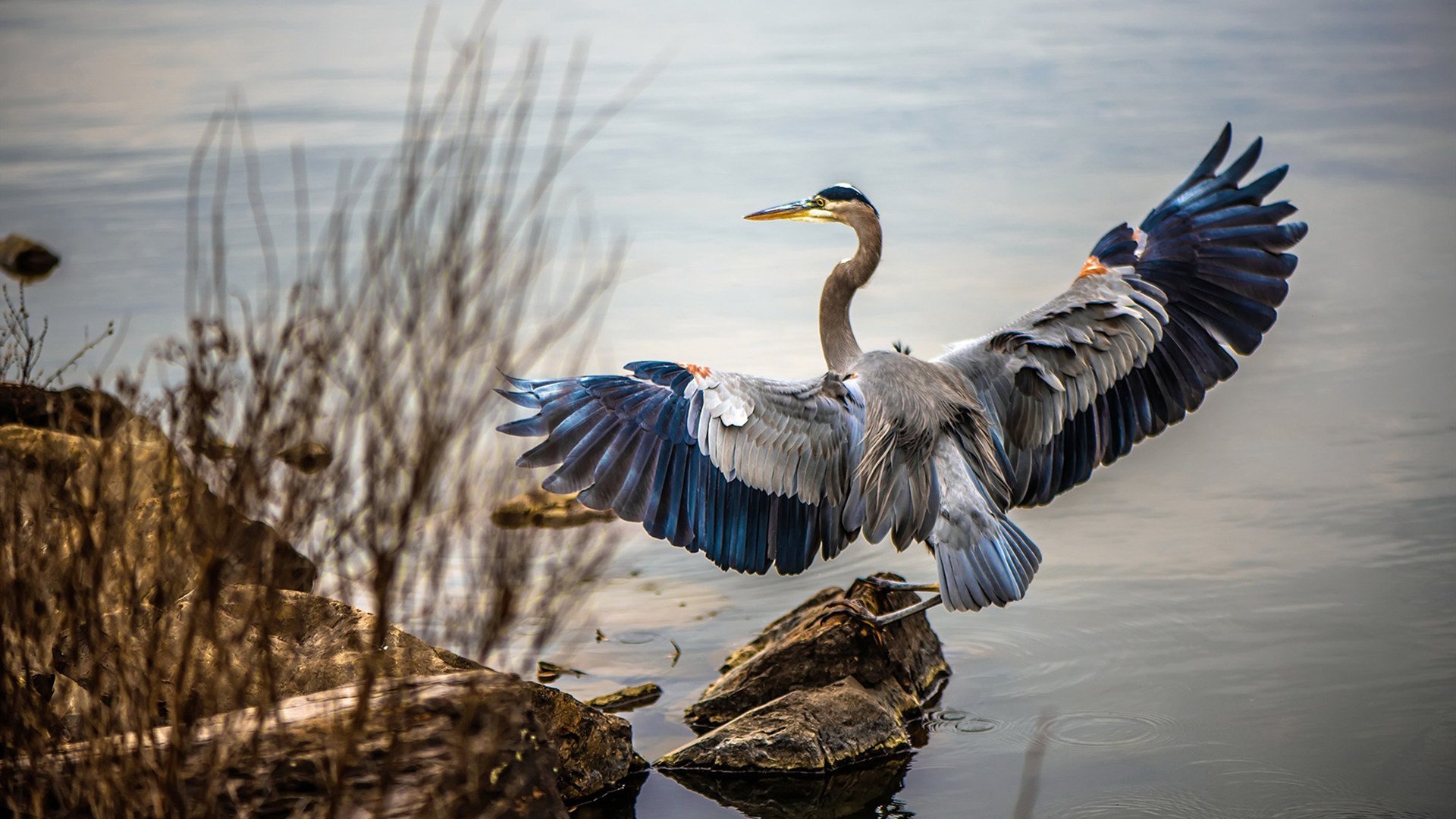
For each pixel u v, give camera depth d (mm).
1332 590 10398
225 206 20828
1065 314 9375
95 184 22438
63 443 7320
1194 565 10938
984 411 9117
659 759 8727
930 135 25656
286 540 6301
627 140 25328
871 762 8625
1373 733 8602
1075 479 9367
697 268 18406
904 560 11758
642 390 8484
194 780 6148
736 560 8609
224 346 6246
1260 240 9656
